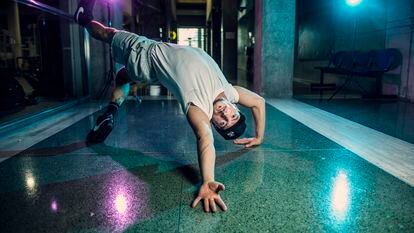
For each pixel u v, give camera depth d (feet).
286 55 22.04
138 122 13.74
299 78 40.04
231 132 7.95
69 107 17.97
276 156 9.05
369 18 24.21
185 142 10.53
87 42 20.71
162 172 7.82
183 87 7.42
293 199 6.32
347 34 27.50
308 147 9.93
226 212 5.81
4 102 16.56
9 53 25.39
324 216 5.65
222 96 7.91
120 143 10.41
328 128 12.57
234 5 46.14
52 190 6.76
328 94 24.17
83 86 21.18
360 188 6.84
